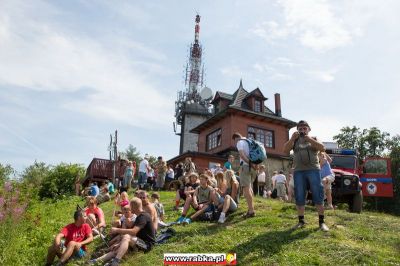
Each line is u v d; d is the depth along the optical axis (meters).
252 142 9.30
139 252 7.67
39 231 10.95
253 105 32.59
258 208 10.70
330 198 11.03
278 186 17.53
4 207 10.12
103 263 7.40
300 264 6.30
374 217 9.57
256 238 7.58
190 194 10.46
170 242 8.18
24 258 8.65
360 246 7.04
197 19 59.97
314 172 7.90
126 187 19.41
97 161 32.12
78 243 8.05
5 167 26.12
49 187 32.84
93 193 19.06
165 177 21.42
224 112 31.11
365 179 17.11
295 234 7.61
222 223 9.16
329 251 6.71
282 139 33.00
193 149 49.47
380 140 47.28
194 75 55.09
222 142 31.53
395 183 40.56
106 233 9.78
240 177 9.46
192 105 51.41
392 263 6.23
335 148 16.06
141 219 7.94
